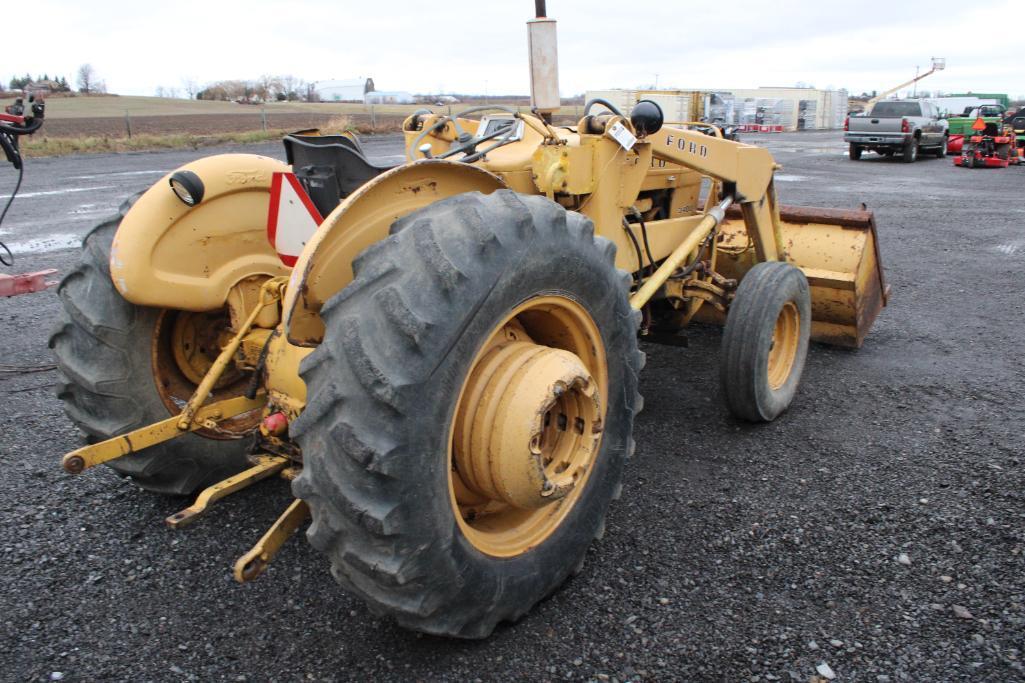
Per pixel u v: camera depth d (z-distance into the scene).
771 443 4.05
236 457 3.50
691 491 3.55
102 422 3.17
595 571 2.97
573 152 3.47
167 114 41.09
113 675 2.47
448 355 2.14
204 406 3.12
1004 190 14.76
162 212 2.94
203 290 3.06
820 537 3.16
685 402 4.62
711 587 2.86
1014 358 5.29
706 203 5.39
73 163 18.31
